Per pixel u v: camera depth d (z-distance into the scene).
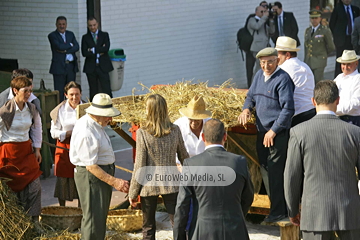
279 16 22.30
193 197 6.79
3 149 9.00
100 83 18.19
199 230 6.63
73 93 9.92
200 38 22.58
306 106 9.09
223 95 9.86
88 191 8.11
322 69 22.20
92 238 8.16
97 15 18.86
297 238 8.75
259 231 9.74
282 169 8.65
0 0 19.78
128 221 9.48
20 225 8.81
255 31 22.17
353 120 10.32
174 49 21.62
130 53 20.11
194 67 22.50
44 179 12.83
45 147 12.77
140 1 20.16
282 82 8.47
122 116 9.43
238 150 9.81
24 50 19.73
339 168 6.75
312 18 21.94
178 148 8.11
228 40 23.61
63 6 18.75
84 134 7.97
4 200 8.76
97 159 8.10
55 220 9.46
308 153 6.82
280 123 8.38
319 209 6.78
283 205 8.73
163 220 10.26
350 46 22.38
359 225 6.79
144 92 20.70
